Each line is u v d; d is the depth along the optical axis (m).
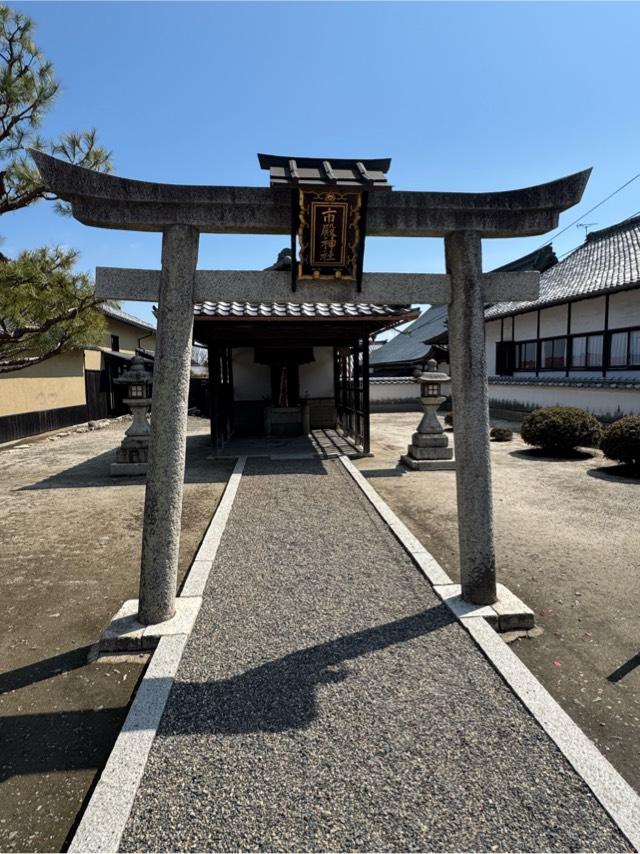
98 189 2.98
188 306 3.18
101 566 4.48
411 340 29.89
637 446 7.68
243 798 1.99
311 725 2.38
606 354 13.74
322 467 8.66
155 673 2.74
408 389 23.72
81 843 1.81
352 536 5.05
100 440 13.76
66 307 7.32
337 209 3.14
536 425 9.68
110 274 3.19
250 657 2.93
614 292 12.57
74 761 2.26
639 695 2.62
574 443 9.51
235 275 3.26
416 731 2.33
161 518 3.20
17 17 6.52
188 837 1.83
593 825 1.86
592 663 2.91
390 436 13.47
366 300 3.38
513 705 2.50
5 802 2.05
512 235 3.49
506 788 2.02
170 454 3.19
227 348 12.15
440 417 18.83
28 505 6.57
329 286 3.36
